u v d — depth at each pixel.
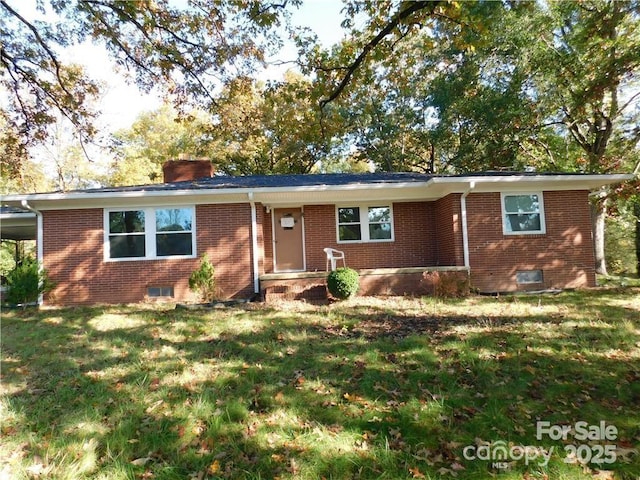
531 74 17.89
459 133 23.33
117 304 10.88
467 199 11.77
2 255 23.38
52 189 29.22
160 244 11.57
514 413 3.96
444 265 12.55
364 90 19.56
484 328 6.68
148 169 30.05
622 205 17.95
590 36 13.52
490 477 3.07
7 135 13.62
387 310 8.59
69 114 13.08
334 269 10.66
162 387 4.68
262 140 16.45
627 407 4.02
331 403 4.25
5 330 7.70
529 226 11.83
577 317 7.38
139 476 3.16
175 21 9.82
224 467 3.25
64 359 5.73
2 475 3.16
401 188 11.70
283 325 7.39
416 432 3.68
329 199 12.90
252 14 8.73
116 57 10.89
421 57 21.11
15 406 4.24
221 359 5.61
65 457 3.36
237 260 11.61
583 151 20.64
